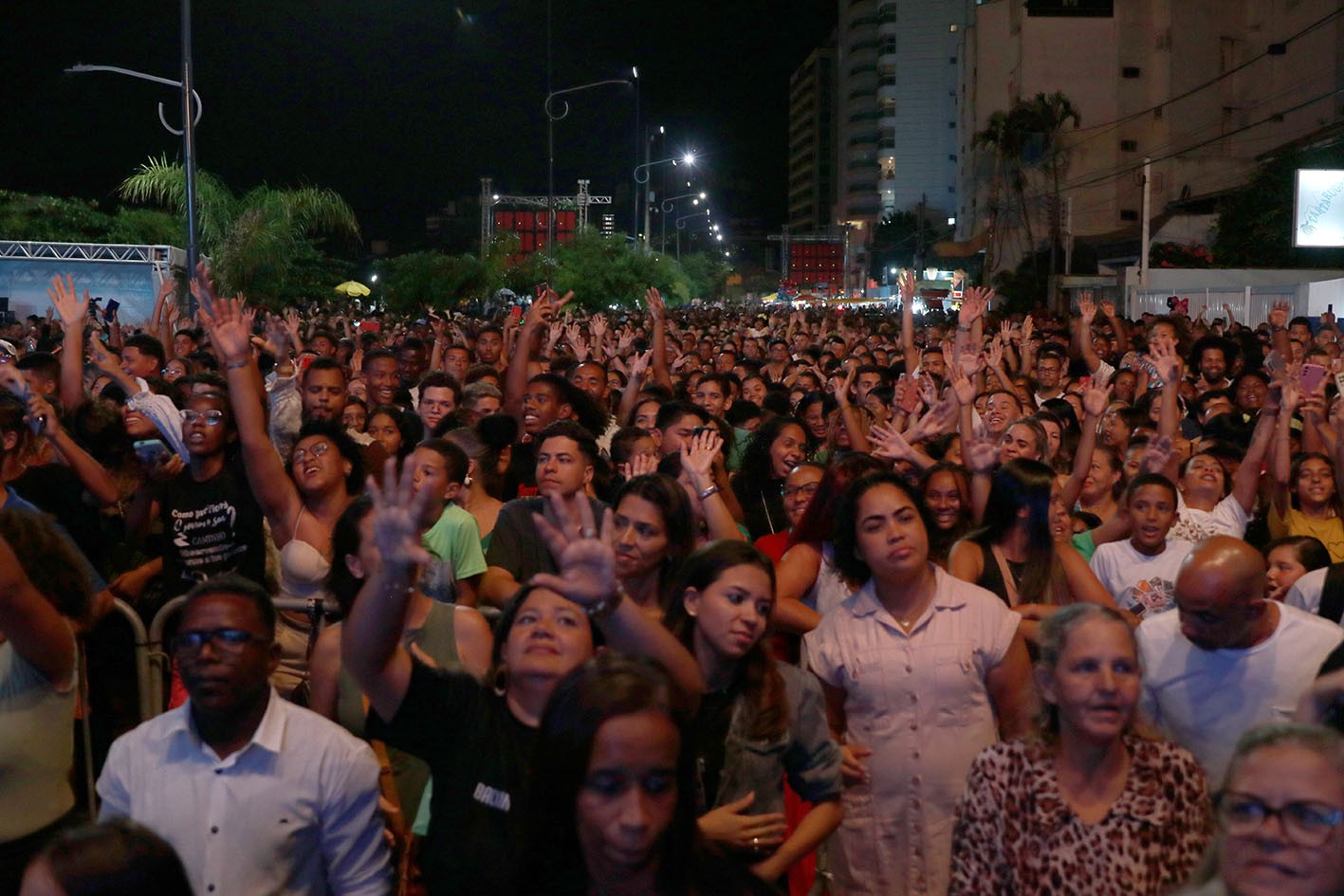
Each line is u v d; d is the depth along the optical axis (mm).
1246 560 3994
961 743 4297
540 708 3379
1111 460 7926
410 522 3256
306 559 5457
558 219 64688
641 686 2717
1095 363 13312
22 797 4066
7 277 31812
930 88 128625
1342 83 64250
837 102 170375
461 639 4363
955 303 60344
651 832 2654
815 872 4402
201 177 32969
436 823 3395
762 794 3781
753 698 3801
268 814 3443
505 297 44188
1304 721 3582
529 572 5773
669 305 55688
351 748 3566
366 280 50719
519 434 8898
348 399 8617
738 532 5391
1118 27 73375
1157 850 3211
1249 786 2504
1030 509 5117
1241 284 37031
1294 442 9172
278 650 3584
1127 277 38094
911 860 4281
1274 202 44031
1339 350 13320
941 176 129000
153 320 14125
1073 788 3312
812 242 138000
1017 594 5113
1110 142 73438
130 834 2498
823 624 4582
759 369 14828
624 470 7227
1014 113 67062
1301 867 2445
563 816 2721
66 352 8648
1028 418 7531
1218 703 4113
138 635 5352
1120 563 6113
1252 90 73812
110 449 6996
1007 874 3309
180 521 6105
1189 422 10430
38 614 3965
